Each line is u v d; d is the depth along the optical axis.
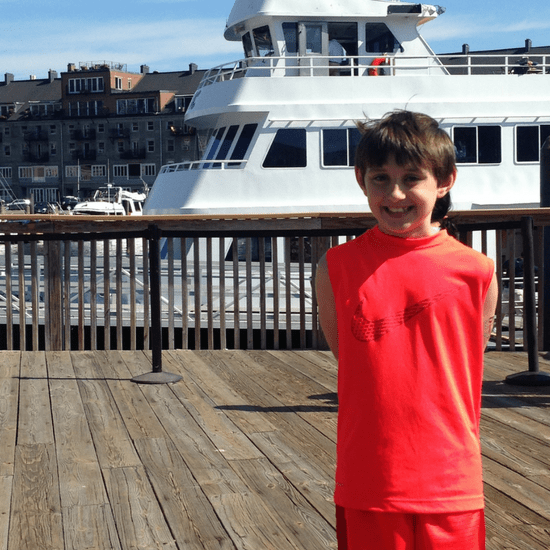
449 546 1.74
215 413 4.89
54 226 6.79
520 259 9.59
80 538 3.02
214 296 9.76
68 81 100.75
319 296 1.93
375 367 1.78
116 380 5.80
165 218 6.83
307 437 4.35
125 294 9.66
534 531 3.06
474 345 1.81
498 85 11.80
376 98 11.48
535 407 5.00
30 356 6.68
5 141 103.12
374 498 1.76
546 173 6.84
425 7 12.57
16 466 3.88
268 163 11.36
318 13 12.31
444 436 1.75
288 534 3.04
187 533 3.05
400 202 1.77
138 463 3.92
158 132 97.06
